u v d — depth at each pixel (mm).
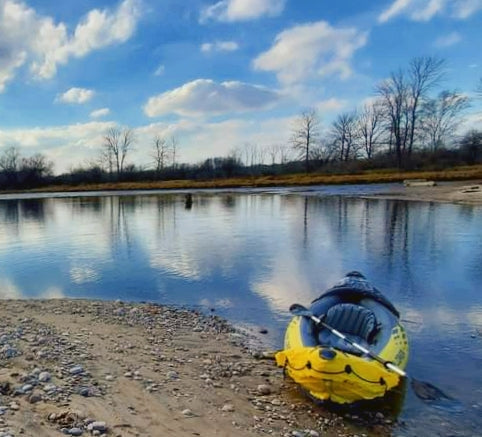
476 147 66625
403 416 5195
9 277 13523
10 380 5129
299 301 10305
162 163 91312
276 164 93062
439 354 7051
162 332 7992
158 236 21047
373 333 6059
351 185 58781
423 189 43031
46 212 36844
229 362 6664
